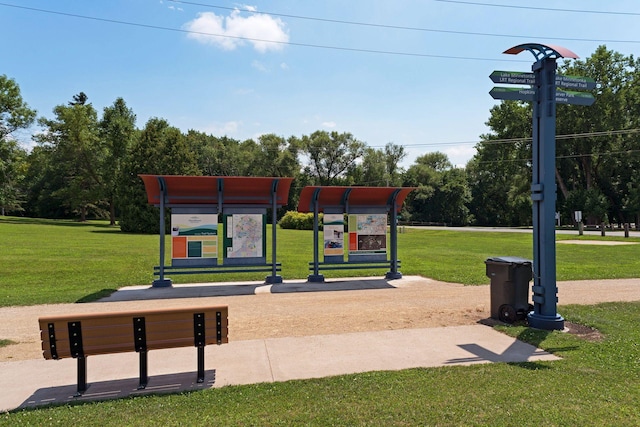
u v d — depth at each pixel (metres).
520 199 66.12
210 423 3.79
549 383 4.73
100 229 44.69
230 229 12.93
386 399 4.30
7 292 11.26
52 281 13.02
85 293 11.16
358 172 81.94
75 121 60.34
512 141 55.75
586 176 54.41
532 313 7.56
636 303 9.34
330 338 6.78
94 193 58.50
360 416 3.92
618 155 50.59
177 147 44.22
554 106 7.45
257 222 13.11
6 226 43.41
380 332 7.14
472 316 8.30
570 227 49.56
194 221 12.69
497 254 21.80
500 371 5.14
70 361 5.78
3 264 16.27
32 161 64.31
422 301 9.98
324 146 79.88
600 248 24.47
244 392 4.54
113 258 18.73
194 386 4.80
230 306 9.59
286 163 77.19
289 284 12.91
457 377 4.93
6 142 56.19
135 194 40.75
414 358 5.76
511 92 7.44
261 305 9.69
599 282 12.62
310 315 8.55
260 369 5.35
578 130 51.19
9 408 4.25
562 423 3.77
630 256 20.33
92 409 4.14
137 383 4.93
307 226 50.09
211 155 80.88
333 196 13.73
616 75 49.88
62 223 57.53
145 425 3.76
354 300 10.21
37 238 29.69
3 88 56.88
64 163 62.75
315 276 13.36
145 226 40.34
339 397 4.37
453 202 82.31
